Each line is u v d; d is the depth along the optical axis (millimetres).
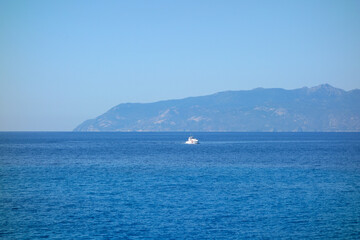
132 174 114188
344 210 69000
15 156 181750
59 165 140625
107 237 54438
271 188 89688
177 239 53750
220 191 86000
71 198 78625
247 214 66125
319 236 55125
